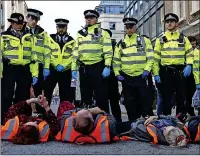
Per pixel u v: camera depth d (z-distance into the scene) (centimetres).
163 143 498
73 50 672
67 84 694
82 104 655
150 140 518
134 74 652
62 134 513
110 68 656
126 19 659
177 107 682
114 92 689
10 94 609
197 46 782
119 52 661
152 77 696
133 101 655
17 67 624
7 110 602
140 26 2886
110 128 507
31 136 496
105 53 641
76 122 496
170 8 2281
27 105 543
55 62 684
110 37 655
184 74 664
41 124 518
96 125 504
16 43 620
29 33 640
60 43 691
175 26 679
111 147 478
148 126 521
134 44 657
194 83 775
